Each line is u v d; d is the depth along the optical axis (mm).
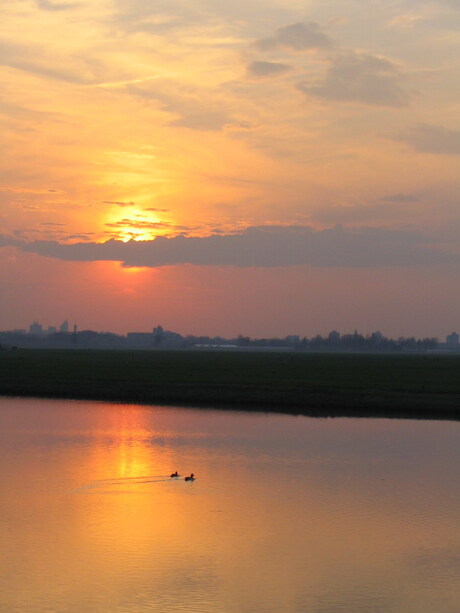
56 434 47406
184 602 21469
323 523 28359
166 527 27781
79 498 31672
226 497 31938
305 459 40062
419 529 27703
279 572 23688
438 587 22562
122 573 23469
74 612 20812
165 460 39344
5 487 33375
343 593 22094
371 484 34375
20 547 25625
